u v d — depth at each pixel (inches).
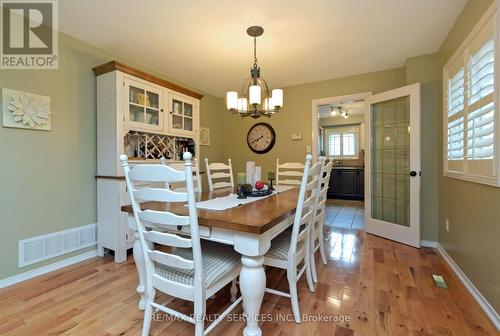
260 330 53.1
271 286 77.7
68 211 95.0
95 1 74.5
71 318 61.9
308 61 119.7
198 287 46.3
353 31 92.4
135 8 77.8
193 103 135.9
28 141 84.0
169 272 52.2
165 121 118.5
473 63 70.4
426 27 89.8
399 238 117.2
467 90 74.9
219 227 49.2
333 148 281.9
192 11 79.6
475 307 65.7
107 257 101.7
